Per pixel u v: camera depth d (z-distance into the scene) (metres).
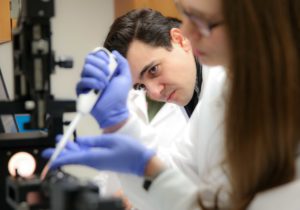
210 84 1.22
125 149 0.93
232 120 0.78
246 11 0.73
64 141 0.84
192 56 1.57
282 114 0.75
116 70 1.05
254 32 0.73
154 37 1.49
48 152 0.84
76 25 2.85
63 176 0.70
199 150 1.18
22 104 0.78
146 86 1.53
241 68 0.75
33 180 0.69
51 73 0.78
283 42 0.74
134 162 0.93
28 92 0.79
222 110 1.00
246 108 0.76
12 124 1.01
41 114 0.77
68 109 0.80
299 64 0.77
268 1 0.73
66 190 0.57
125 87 1.03
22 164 0.83
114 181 1.45
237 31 0.75
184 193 0.93
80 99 0.90
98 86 0.94
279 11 0.74
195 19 0.81
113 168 0.93
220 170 0.95
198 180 1.21
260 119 0.76
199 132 1.20
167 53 1.52
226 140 0.80
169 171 0.96
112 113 1.02
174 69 1.53
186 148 1.27
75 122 0.87
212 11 0.78
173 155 1.27
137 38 1.48
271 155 0.77
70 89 2.51
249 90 0.76
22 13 0.77
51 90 0.81
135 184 1.01
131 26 1.49
